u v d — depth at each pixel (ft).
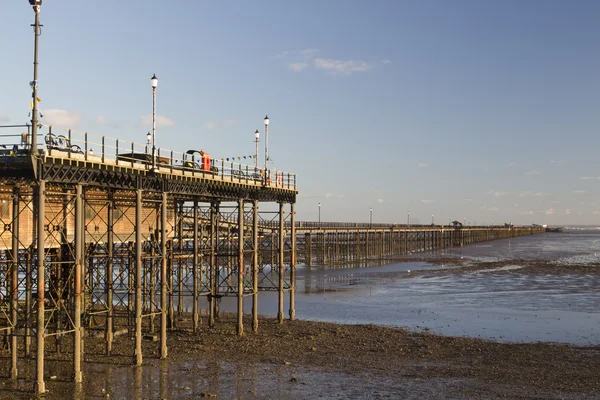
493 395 96.48
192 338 133.69
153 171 108.06
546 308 192.54
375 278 282.97
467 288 245.86
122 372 104.42
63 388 94.07
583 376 108.58
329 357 119.75
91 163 95.09
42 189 87.86
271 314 176.45
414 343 135.13
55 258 120.26
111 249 118.11
